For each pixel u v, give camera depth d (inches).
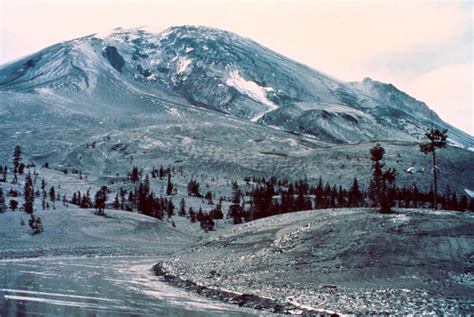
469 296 1541.6
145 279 2212.1
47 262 2940.5
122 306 1406.3
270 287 1792.6
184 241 5014.8
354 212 2598.4
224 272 2114.9
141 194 7042.3
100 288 1804.9
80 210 5211.6
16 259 3075.8
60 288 1729.8
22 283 1824.6
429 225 2193.7
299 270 1962.4
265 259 2169.0
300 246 2207.2
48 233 4210.1
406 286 1669.5
